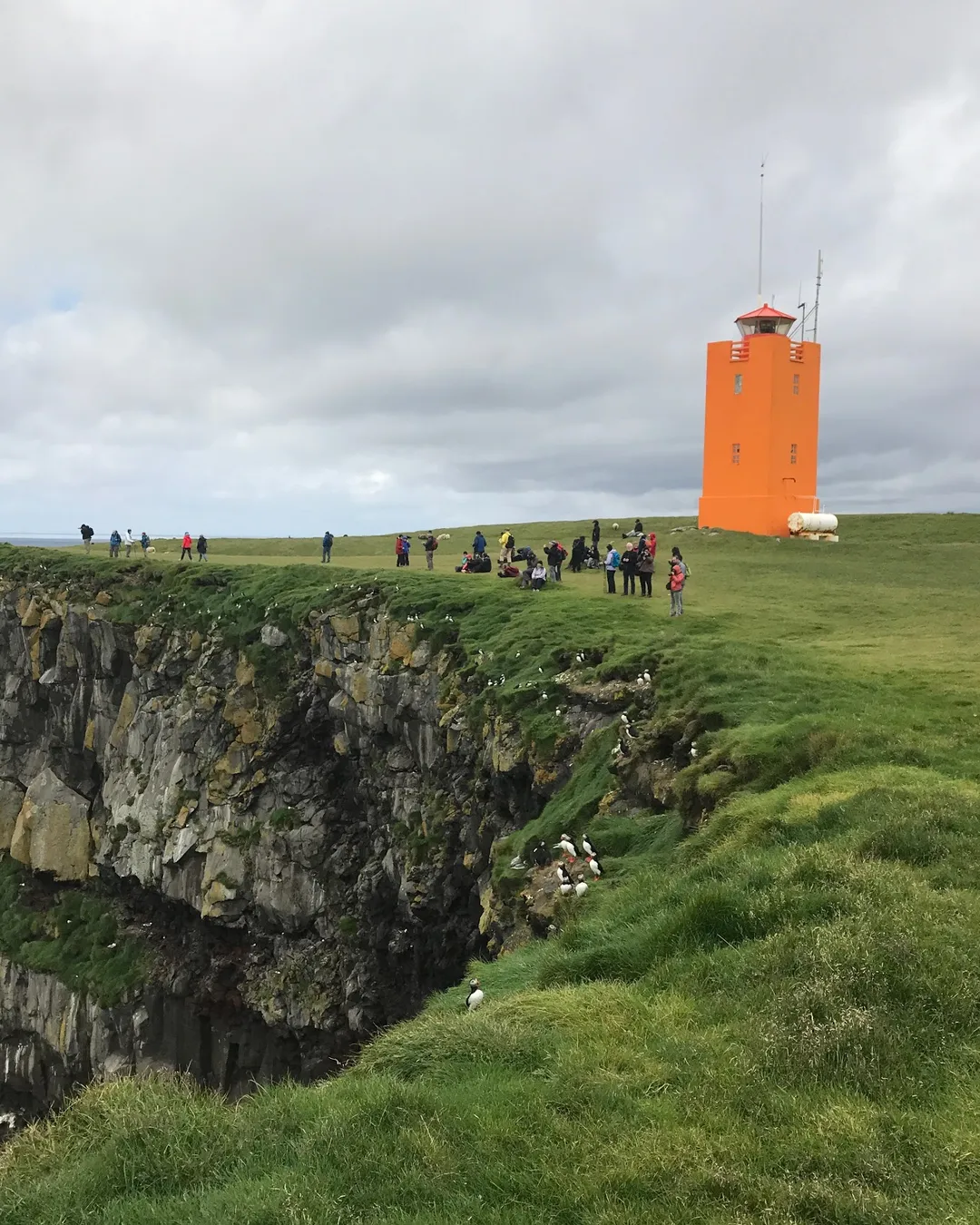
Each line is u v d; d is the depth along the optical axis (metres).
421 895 34.62
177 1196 9.02
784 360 69.62
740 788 18.52
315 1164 8.82
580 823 23.52
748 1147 8.41
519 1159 8.49
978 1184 7.61
